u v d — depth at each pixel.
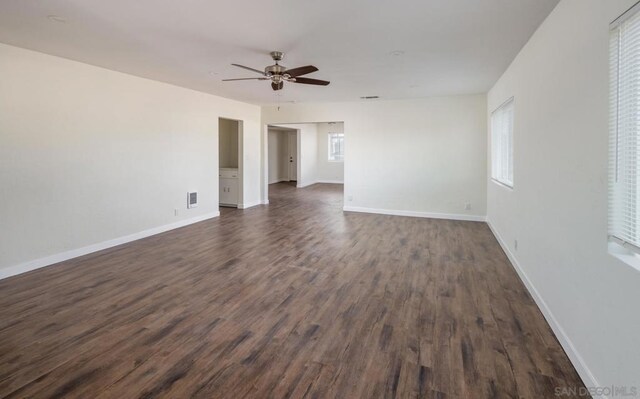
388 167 7.43
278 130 13.80
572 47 2.33
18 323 2.78
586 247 2.08
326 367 2.25
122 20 2.98
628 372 1.60
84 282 3.64
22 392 1.99
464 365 2.26
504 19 2.92
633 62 1.67
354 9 2.73
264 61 4.22
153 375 2.16
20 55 3.81
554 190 2.67
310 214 7.55
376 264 4.25
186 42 3.54
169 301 3.20
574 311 2.25
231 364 2.27
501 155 5.31
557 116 2.62
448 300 3.23
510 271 4.00
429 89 6.06
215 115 6.96
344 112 7.70
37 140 4.01
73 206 4.43
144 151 5.42
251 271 3.99
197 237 5.54
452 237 5.57
